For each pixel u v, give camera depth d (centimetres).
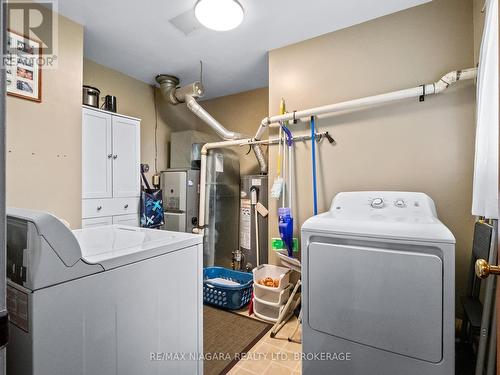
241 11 188
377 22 204
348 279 126
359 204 170
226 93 362
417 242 115
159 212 278
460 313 174
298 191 235
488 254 122
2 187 42
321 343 133
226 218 328
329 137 219
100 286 79
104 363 79
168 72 298
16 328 68
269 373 151
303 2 185
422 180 187
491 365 114
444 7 182
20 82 176
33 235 66
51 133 192
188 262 112
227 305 226
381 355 119
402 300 116
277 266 243
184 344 109
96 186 229
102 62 274
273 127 254
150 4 186
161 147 347
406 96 182
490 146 116
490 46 120
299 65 235
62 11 193
